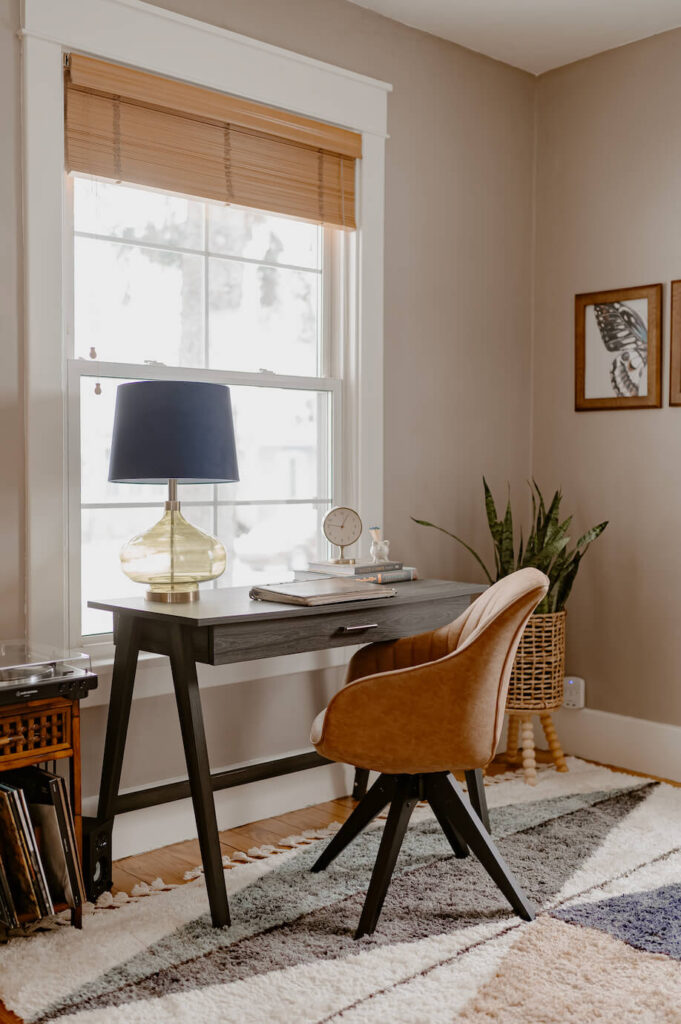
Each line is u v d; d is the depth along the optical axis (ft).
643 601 11.89
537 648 11.11
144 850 9.23
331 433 10.91
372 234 10.94
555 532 11.50
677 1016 6.24
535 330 12.96
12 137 8.33
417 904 7.93
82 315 9.05
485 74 12.23
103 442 9.23
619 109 11.93
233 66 9.66
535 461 13.00
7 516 8.43
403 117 11.30
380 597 8.82
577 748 12.54
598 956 7.02
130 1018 6.28
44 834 7.39
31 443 8.46
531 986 6.62
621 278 11.98
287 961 7.00
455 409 12.04
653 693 11.80
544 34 11.58
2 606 8.43
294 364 10.68
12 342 8.39
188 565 8.45
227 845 9.36
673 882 8.29
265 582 10.41
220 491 10.07
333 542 9.87
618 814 10.02
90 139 8.78
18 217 8.39
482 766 7.50
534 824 9.71
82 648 9.01
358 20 10.81
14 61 8.32
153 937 7.38
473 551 11.26
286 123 10.14
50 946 7.23
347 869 8.67
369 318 10.93
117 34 8.82
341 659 10.83
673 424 11.51
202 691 9.71
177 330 9.71
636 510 11.94
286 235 10.58
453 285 11.95
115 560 9.39
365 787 10.66
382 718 7.34
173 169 9.36
